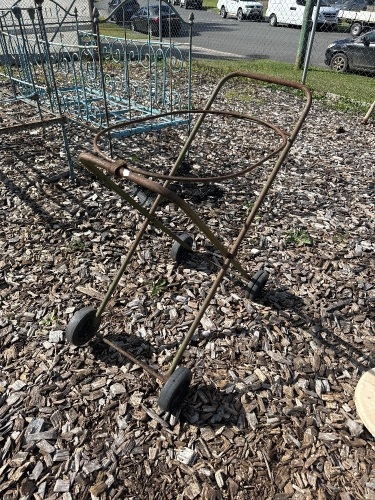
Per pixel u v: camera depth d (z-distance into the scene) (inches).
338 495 68.0
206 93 278.8
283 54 464.8
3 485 68.2
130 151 187.2
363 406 79.4
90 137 199.6
